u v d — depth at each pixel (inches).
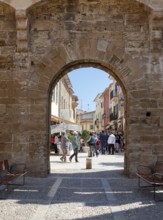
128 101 546.9
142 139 537.0
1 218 301.0
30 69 545.6
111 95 2358.5
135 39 550.3
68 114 1587.1
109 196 400.5
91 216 311.6
